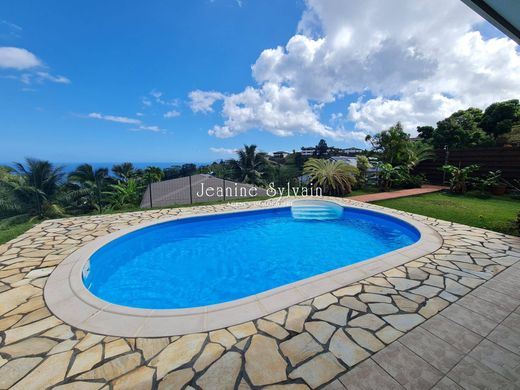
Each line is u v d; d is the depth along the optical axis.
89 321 2.47
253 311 2.63
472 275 3.45
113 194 19.42
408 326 2.39
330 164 12.55
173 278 4.71
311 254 5.84
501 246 4.55
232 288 4.42
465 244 4.66
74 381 1.80
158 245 6.24
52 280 3.29
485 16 2.72
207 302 4.01
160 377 1.83
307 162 13.33
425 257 4.06
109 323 2.45
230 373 1.86
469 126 20.38
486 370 1.89
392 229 7.08
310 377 1.82
